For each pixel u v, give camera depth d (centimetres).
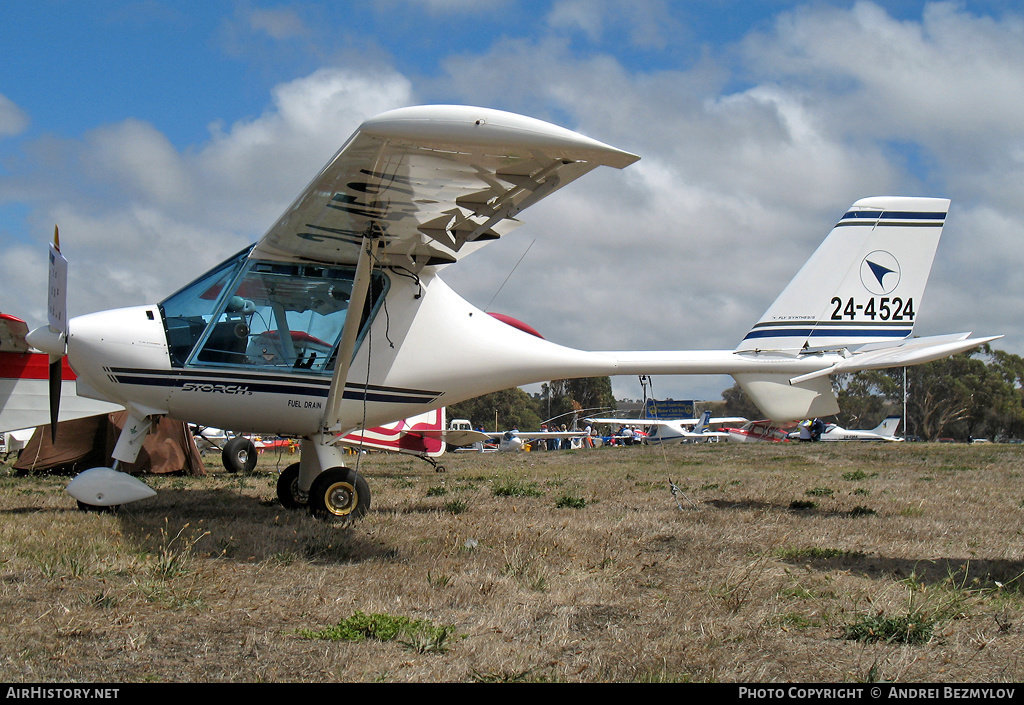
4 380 1173
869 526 642
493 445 4025
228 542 533
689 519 685
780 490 958
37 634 333
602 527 635
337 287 720
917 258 881
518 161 510
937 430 7794
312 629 352
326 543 532
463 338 767
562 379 827
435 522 656
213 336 685
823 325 873
